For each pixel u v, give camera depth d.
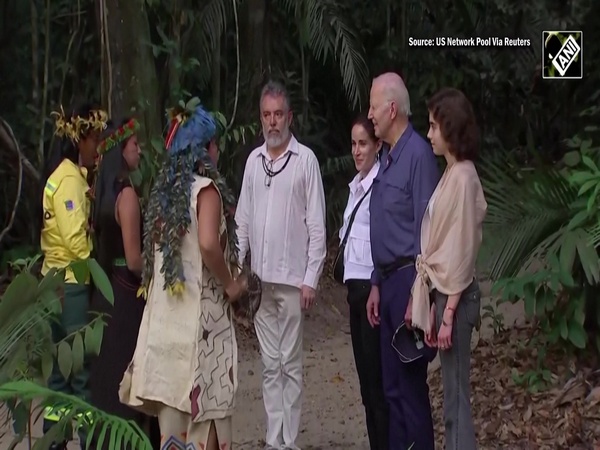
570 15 12.15
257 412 7.50
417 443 5.40
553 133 13.93
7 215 11.08
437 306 5.09
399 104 5.43
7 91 11.32
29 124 10.97
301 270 6.22
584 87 12.59
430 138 5.08
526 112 13.98
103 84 8.22
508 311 8.76
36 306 4.21
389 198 5.40
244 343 9.39
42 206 5.85
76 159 5.94
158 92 9.39
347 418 7.28
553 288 6.34
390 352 5.45
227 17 10.98
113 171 5.36
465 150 4.99
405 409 5.41
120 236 5.31
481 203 5.02
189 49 10.45
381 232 5.42
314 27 11.05
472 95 13.99
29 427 4.36
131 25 8.08
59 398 3.99
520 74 13.18
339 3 12.87
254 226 6.25
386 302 5.43
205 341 4.55
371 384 5.84
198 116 4.62
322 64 13.23
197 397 4.50
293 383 6.23
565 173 6.75
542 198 6.67
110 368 5.27
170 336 4.57
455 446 5.05
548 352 7.22
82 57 10.68
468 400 5.09
